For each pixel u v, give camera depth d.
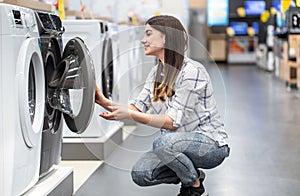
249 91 9.01
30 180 2.59
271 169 3.81
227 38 17.36
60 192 2.90
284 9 7.57
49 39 2.83
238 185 3.39
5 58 2.31
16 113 2.35
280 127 5.59
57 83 2.86
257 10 17.19
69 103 2.87
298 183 3.43
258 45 15.55
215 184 3.42
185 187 2.86
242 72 13.34
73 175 3.40
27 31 2.49
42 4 3.33
